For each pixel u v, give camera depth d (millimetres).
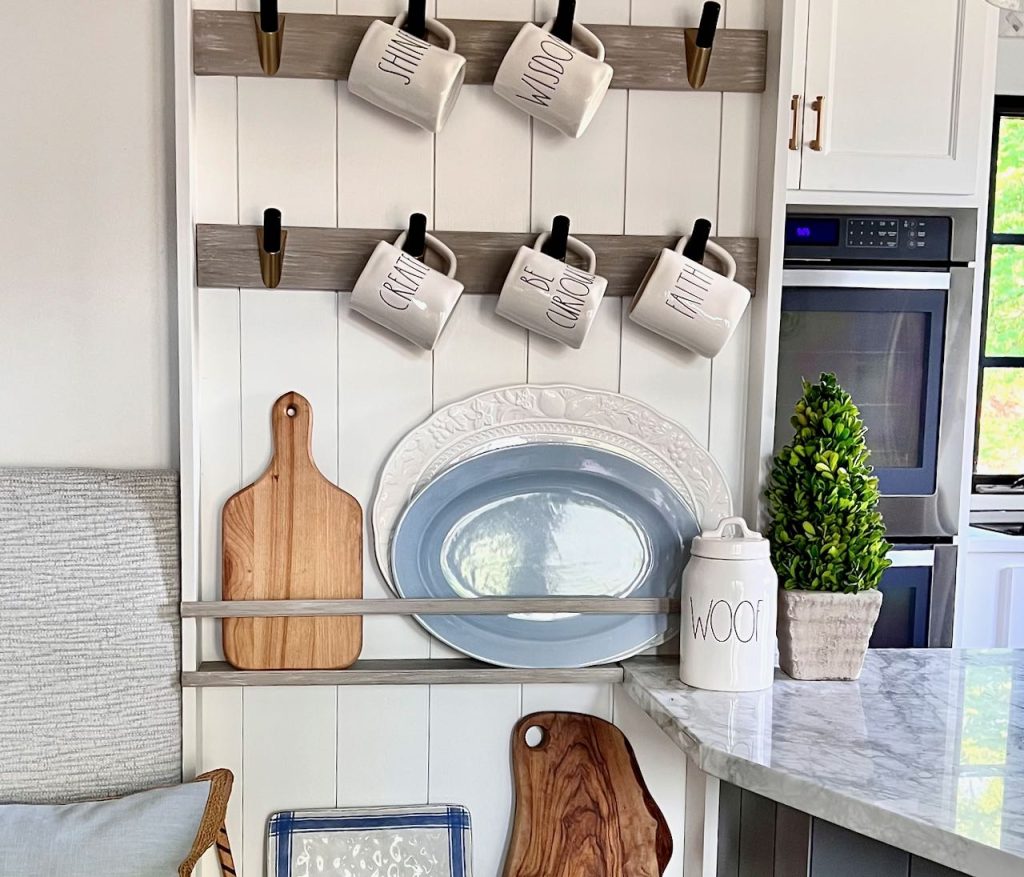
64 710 1332
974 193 2184
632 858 1397
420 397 1403
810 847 1139
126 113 1365
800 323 2154
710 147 1418
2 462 1388
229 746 1405
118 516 1345
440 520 1390
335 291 1379
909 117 2156
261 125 1353
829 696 1314
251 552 1368
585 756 1425
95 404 1393
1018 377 2938
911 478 2217
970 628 2496
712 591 1314
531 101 1294
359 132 1366
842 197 2150
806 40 2107
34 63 1352
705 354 1366
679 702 1275
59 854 1245
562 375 1428
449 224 1392
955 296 2186
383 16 1344
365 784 1427
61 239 1375
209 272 1343
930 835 922
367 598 1394
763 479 1432
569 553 1414
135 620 1344
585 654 1413
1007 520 2807
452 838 1408
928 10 2137
